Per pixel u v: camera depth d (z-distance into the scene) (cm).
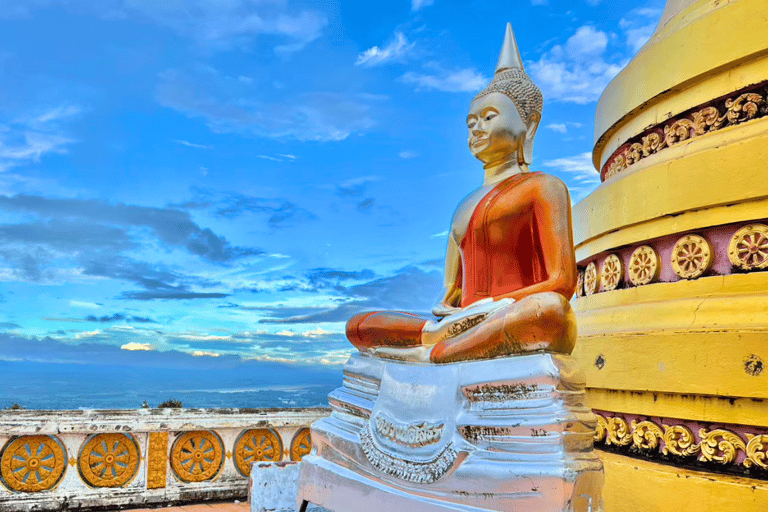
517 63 525
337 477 477
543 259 446
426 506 403
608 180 682
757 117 541
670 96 609
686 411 519
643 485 518
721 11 561
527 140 511
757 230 517
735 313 502
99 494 680
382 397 456
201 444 737
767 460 473
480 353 406
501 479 366
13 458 659
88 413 698
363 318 503
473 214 493
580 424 365
